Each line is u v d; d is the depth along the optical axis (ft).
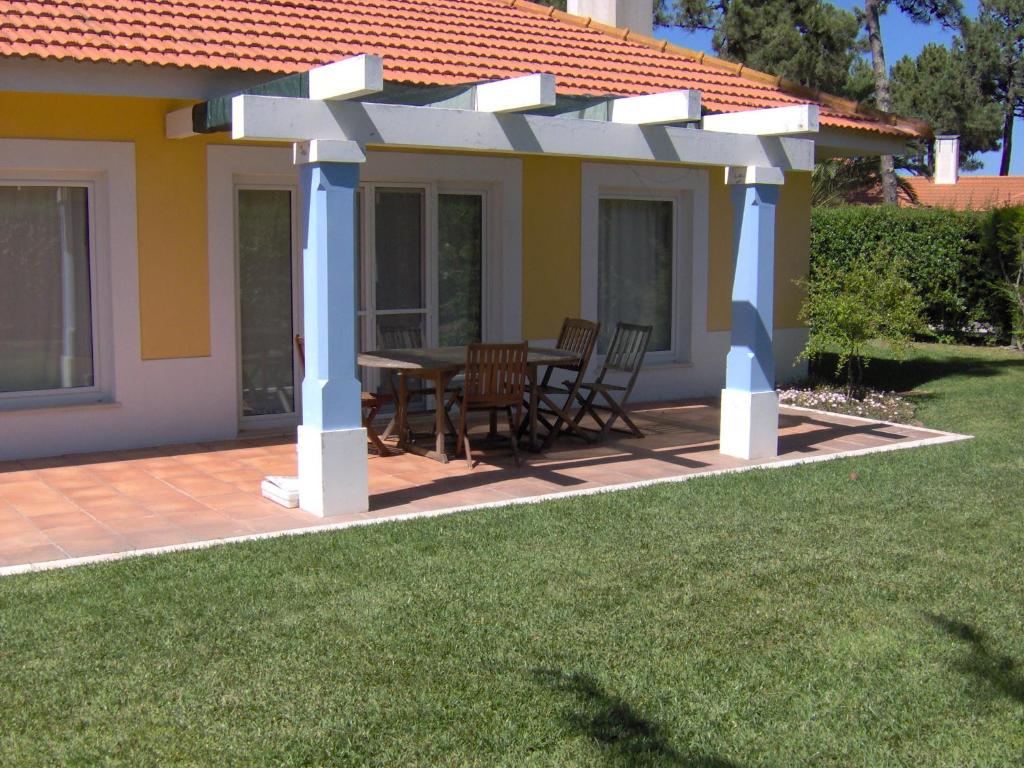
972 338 63.46
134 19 29.99
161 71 27.94
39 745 12.59
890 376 46.65
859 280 39.99
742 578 18.76
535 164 36.99
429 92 25.73
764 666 15.15
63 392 30.09
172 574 18.61
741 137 28.91
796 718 13.66
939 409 38.14
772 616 16.97
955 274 62.49
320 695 13.94
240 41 30.71
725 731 13.29
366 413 34.88
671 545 20.70
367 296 34.88
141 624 16.20
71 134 28.84
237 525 22.48
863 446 31.63
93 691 13.96
